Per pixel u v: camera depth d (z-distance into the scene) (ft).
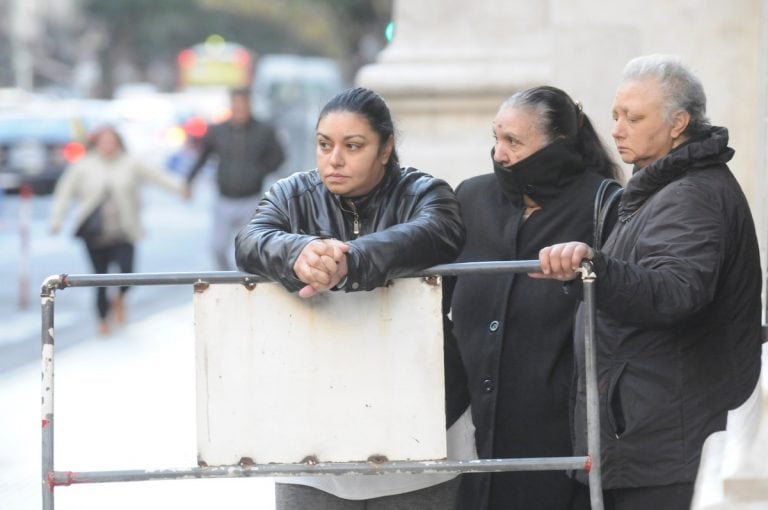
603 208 45.29
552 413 46.85
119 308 134.31
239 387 39.42
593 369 38.55
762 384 33.14
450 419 43.55
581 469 39.86
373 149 40.40
